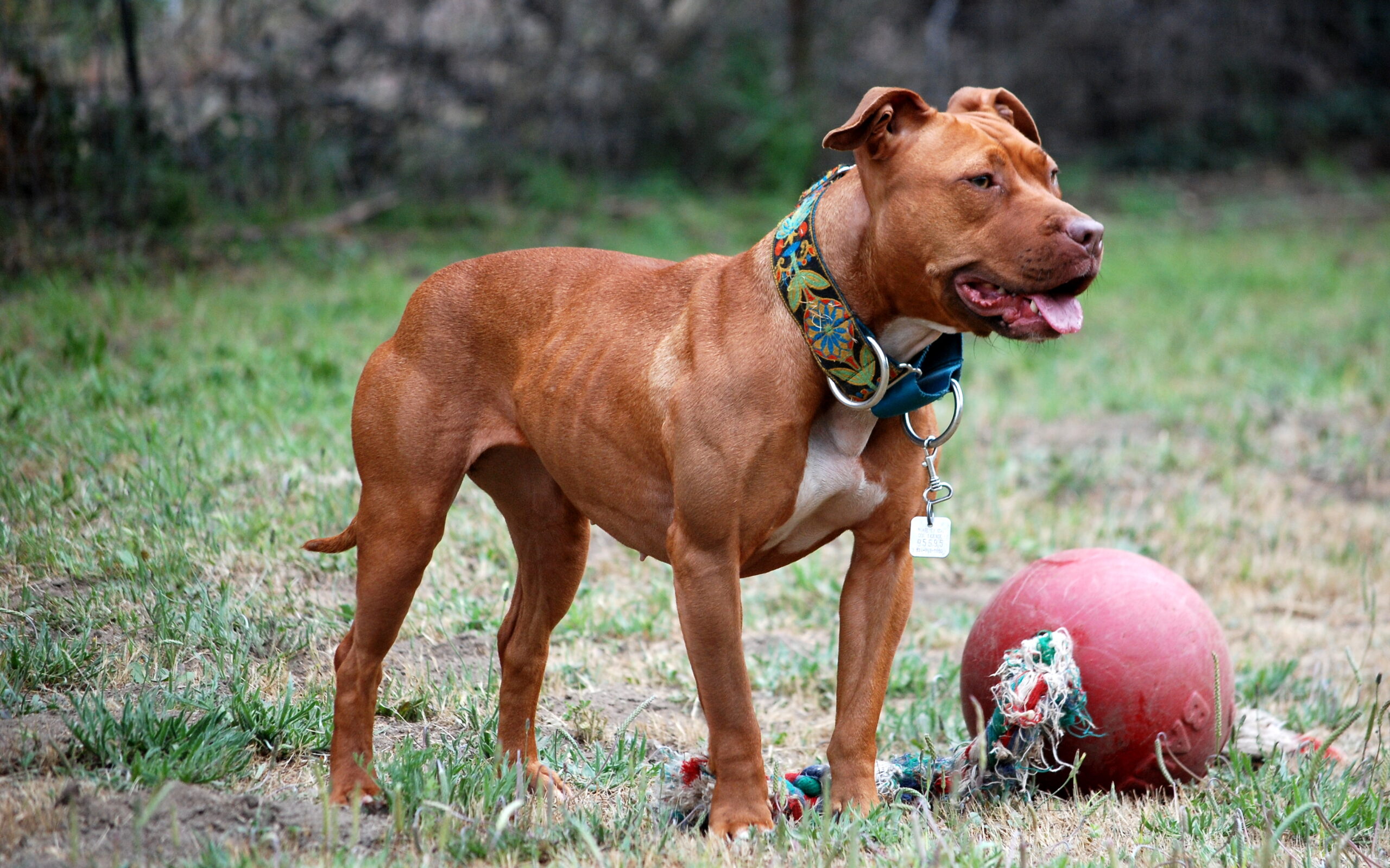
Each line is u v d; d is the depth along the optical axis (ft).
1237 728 22.48
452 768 18.86
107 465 29.01
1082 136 100.37
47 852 15.64
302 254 55.47
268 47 63.67
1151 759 20.21
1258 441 42.98
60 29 52.39
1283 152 100.73
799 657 27.04
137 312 43.14
